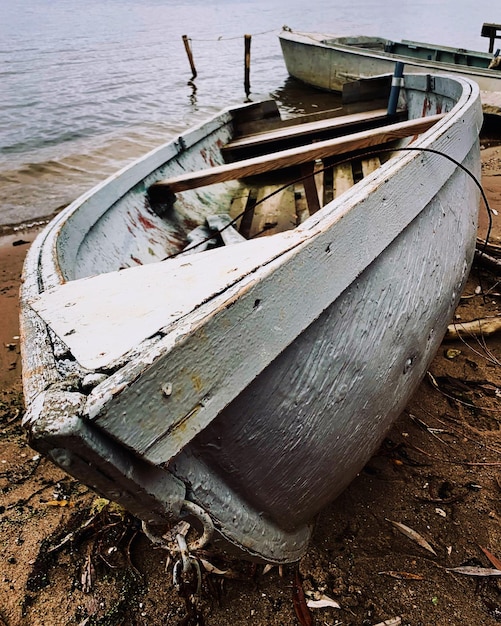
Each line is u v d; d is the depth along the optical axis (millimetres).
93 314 941
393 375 1551
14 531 1920
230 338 900
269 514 1341
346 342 1277
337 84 9195
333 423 1305
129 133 8703
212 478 1097
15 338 3309
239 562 1709
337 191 3527
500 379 2508
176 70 15109
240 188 3855
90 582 1721
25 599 1682
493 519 1807
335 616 1555
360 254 1266
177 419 832
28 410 743
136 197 2828
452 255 1970
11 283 4062
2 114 10148
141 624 1590
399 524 1812
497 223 4238
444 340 2822
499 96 6695
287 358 1110
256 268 981
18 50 20531
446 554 1703
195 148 3750
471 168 2568
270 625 1553
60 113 10172
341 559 1712
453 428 2230
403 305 1531
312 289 1092
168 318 868
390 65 7570
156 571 1742
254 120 4652
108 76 14281
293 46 9945
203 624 1517
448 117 2291
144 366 762
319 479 1380
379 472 2027
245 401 1043
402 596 1592
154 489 899
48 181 6559
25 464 2262
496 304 3141
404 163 1549
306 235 1093
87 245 2115
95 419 710
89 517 1958
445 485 1953
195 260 1120
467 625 1503
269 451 1159
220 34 25281
